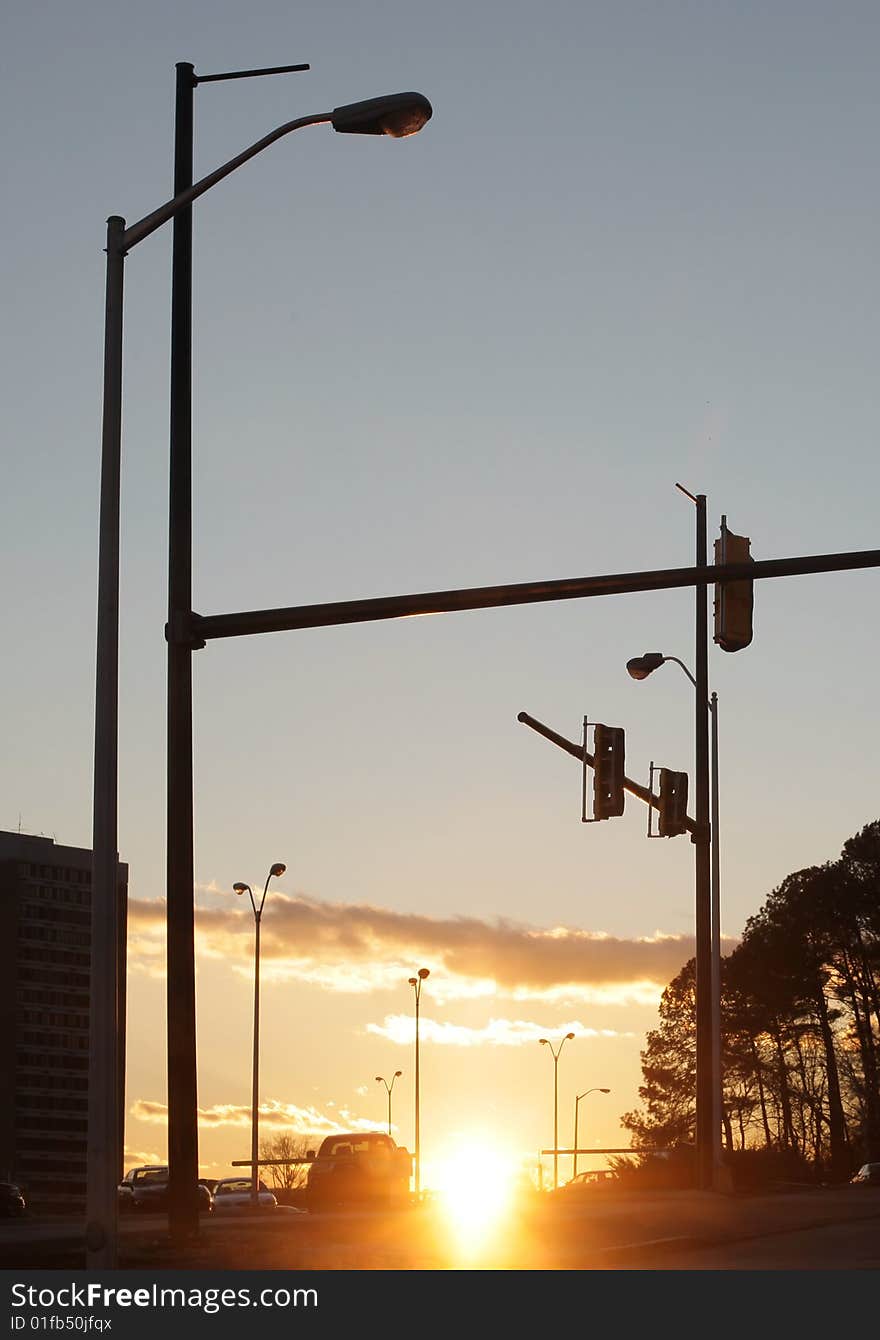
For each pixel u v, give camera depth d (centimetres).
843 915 9038
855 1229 2698
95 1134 1662
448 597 2114
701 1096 3731
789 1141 9638
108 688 1747
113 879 1720
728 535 2120
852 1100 9681
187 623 2161
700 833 3762
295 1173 11250
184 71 2277
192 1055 2120
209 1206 4750
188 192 1847
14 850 17462
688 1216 2812
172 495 2203
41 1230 3219
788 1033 9450
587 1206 3189
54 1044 17375
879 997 9131
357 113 1886
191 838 2147
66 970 17625
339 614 2133
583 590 2091
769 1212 2962
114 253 1839
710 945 3775
